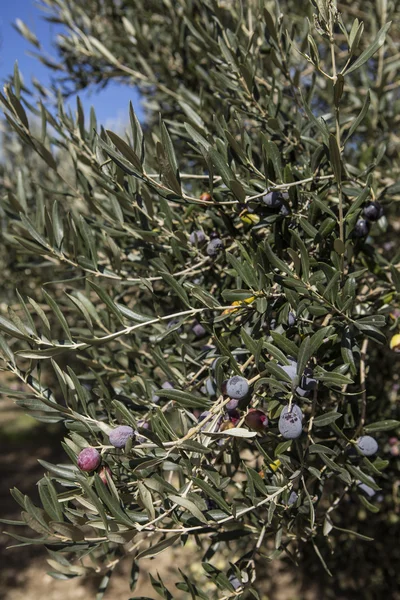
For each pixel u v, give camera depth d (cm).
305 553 156
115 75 129
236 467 63
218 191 64
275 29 71
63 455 371
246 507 56
